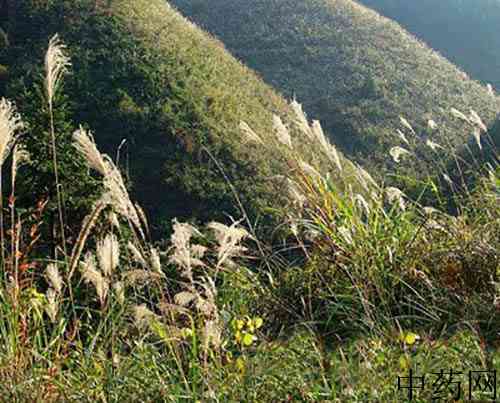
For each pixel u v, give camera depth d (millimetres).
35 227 4477
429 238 4938
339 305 4078
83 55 36969
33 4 40969
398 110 48875
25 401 3426
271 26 64625
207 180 28484
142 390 3469
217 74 41031
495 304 3992
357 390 3299
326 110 50156
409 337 3639
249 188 27469
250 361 3592
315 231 4652
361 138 45375
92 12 40844
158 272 3604
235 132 32750
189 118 33156
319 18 65188
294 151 4734
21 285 3922
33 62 36469
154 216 27047
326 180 4656
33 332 3779
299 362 3664
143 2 44625
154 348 3734
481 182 5707
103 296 3586
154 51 38719
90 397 3459
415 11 106250
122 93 33438
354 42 60969
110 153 30953
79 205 13180
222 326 3727
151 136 31562
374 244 4555
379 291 4094
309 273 4766
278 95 44562
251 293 4711
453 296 4297
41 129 13406
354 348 3844
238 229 3752
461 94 53188
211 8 68875
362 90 52188
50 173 13211
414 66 57500
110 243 3469
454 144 40312
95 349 3895
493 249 4562
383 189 5105
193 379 3359
